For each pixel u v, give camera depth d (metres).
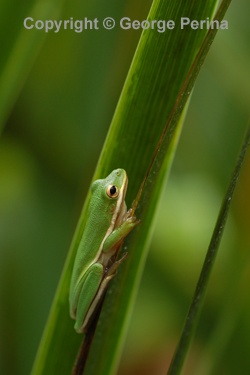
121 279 0.65
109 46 0.74
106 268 0.65
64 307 0.66
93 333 0.65
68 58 0.75
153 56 0.64
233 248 0.73
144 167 0.65
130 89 0.64
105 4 0.74
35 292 0.74
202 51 0.61
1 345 0.74
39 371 0.66
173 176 0.76
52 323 0.66
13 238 0.75
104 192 0.65
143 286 0.76
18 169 0.75
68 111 0.75
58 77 0.75
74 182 0.76
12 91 0.67
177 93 0.64
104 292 0.65
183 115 0.64
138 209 0.64
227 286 0.68
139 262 0.65
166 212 0.75
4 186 0.75
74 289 0.65
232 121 0.75
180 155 0.76
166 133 0.62
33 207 0.75
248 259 0.68
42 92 0.75
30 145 0.76
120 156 0.65
